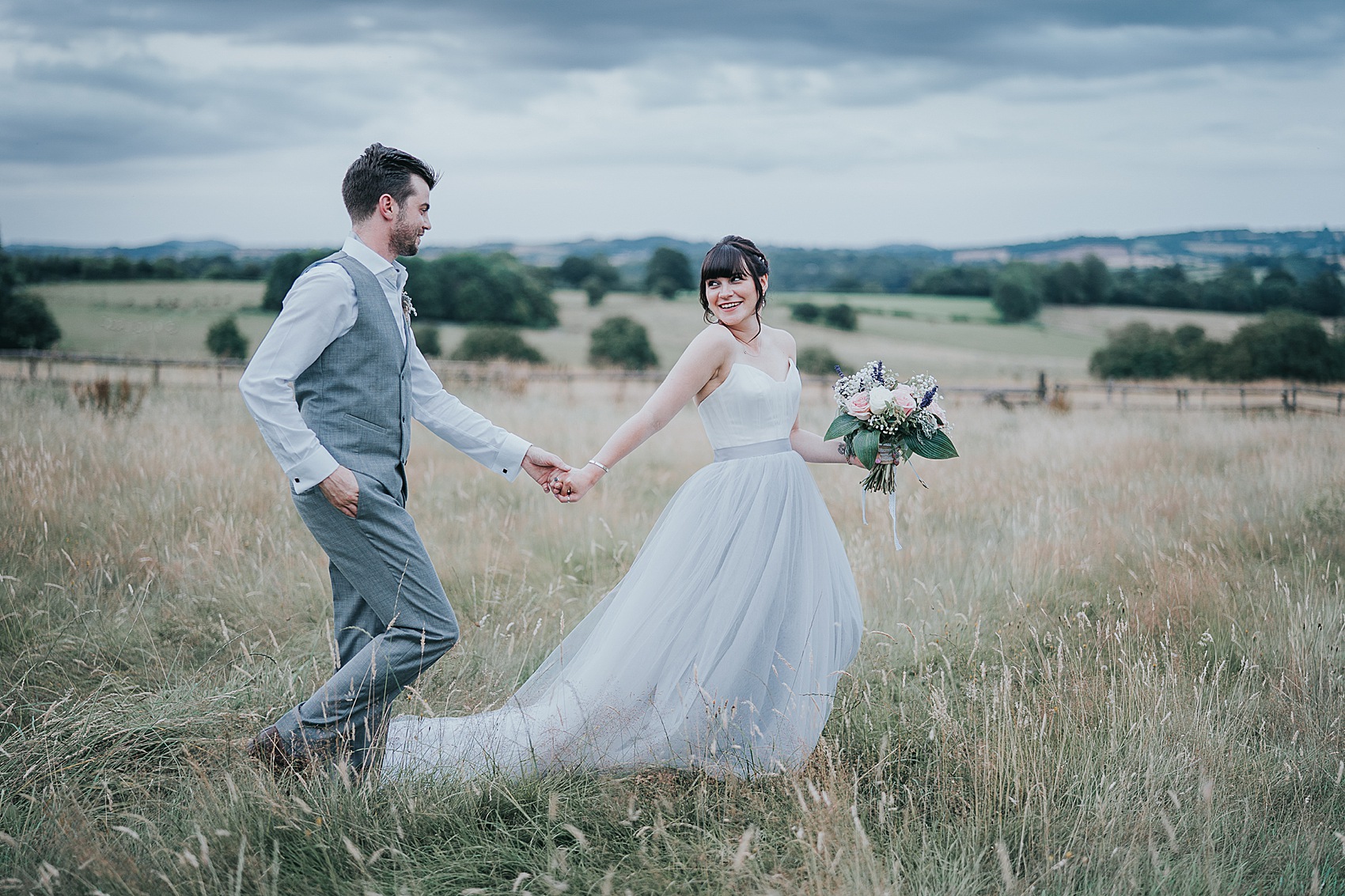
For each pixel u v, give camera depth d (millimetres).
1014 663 3807
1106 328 70688
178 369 19703
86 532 5191
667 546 3049
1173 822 2551
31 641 3869
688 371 3057
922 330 70062
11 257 61312
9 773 2791
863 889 2156
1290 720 3180
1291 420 13461
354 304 2719
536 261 126938
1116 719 3051
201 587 4555
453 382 17047
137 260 66000
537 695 3205
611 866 2340
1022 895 2236
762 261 3160
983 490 7230
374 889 2221
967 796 2748
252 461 7367
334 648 3736
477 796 2635
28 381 14836
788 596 3008
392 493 2816
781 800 2693
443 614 2840
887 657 3850
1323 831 2531
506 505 6785
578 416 12148
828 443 3486
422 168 2850
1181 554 5062
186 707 3230
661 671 2953
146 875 2227
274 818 2453
